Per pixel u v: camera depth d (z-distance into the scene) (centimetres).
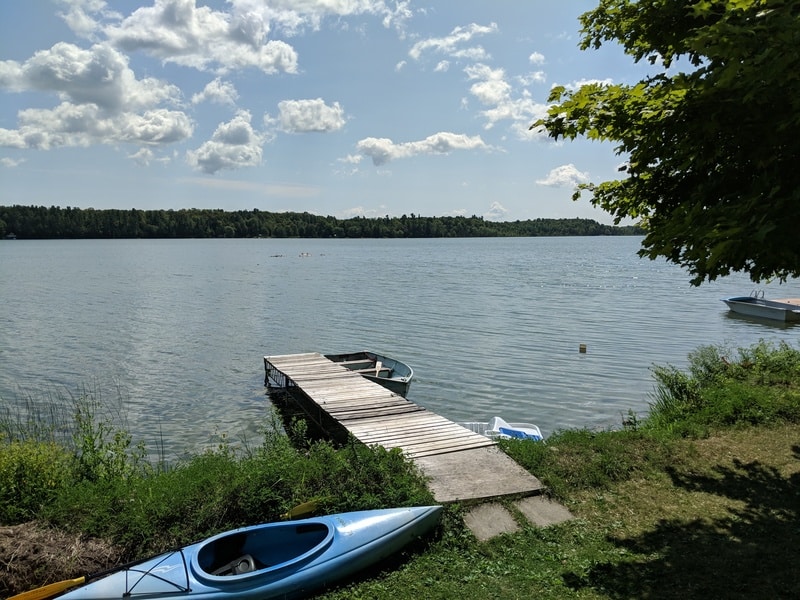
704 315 3572
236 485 800
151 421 1702
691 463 1007
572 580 674
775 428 1164
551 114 734
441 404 1844
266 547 729
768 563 684
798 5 533
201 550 682
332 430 1606
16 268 7681
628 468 977
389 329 3131
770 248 527
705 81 559
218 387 2055
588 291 4897
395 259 10175
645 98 686
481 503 855
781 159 586
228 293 4834
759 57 494
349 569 688
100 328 3164
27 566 679
